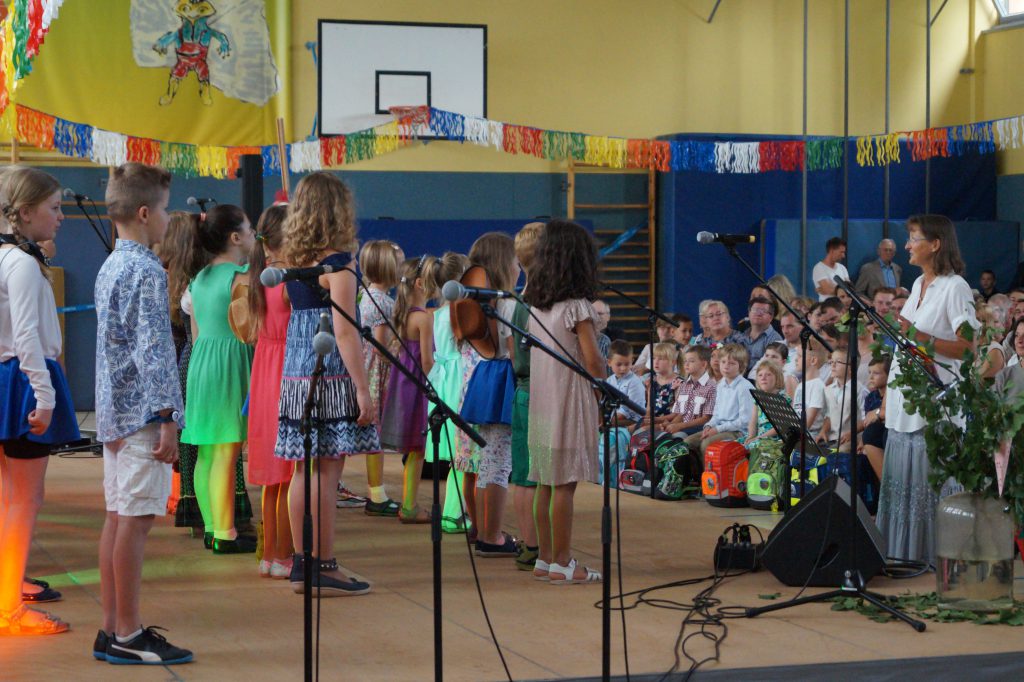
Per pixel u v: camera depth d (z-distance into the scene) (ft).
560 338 14.43
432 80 39.55
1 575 12.32
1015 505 13.60
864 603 13.79
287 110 34.12
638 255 41.83
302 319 13.71
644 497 22.38
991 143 42.75
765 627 12.84
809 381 21.06
